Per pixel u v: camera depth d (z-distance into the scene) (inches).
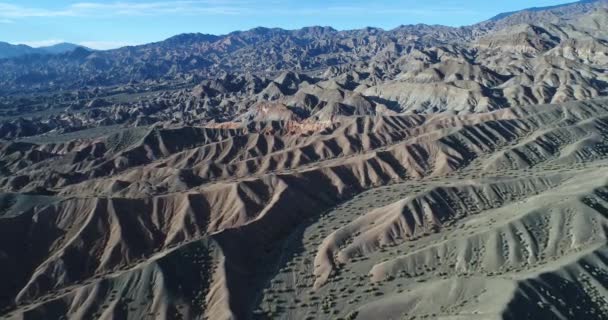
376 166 5964.6
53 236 4338.1
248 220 4707.2
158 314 3442.4
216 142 7829.7
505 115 7859.3
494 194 4756.4
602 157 5944.9
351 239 4232.3
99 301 3513.8
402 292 3363.7
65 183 6806.1
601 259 3346.5
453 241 3799.2
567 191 4274.1
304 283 3759.8
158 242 4461.1
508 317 2741.1
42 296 3811.5
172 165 7406.5
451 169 6018.7
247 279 3853.3
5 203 4534.9
